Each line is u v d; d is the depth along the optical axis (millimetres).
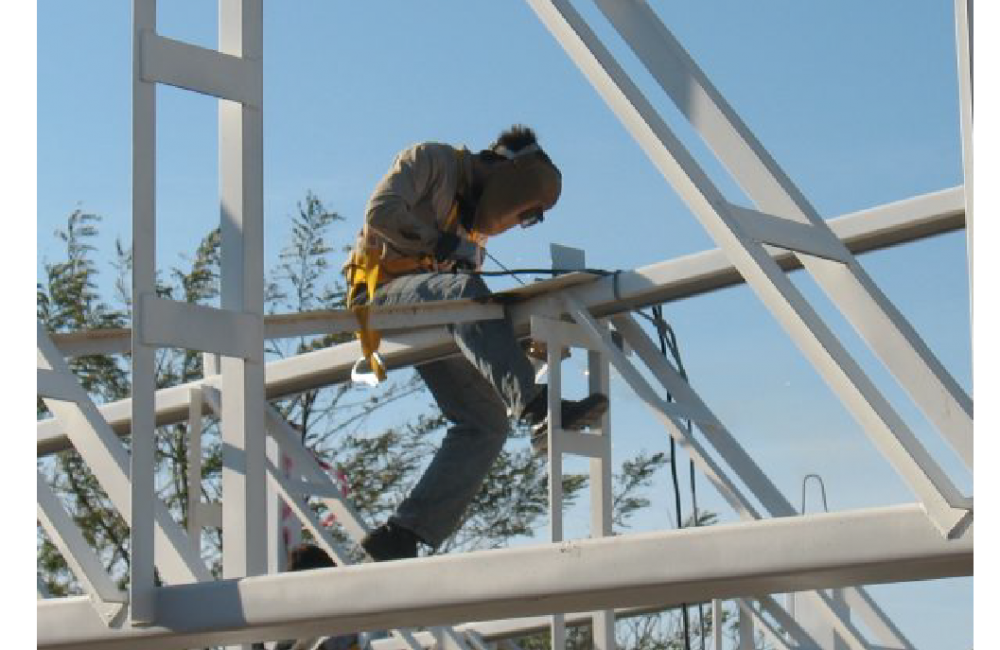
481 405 7859
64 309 15625
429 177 7449
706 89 4461
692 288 7688
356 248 7617
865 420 3941
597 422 7727
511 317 7695
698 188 4227
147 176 4902
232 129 5195
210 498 15234
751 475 8016
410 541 7734
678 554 4008
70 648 5070
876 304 4250
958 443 4039
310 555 7910
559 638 7617
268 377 8539
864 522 3781
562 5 4461
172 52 5008
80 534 4949
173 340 4902
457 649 8727
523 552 4242
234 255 5156
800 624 8742
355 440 15938
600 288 7727
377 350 7523
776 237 4285
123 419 8859
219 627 4688
